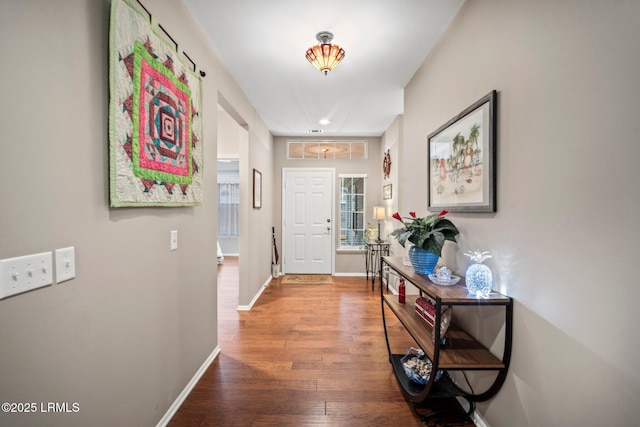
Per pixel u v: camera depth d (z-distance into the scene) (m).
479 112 1.49
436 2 1.69
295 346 2.41
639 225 0.75
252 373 2.01
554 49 1.02
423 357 1.97
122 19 1.11
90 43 1.00
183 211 1.70
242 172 3.27
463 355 1.38
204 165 1.99
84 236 0.98
